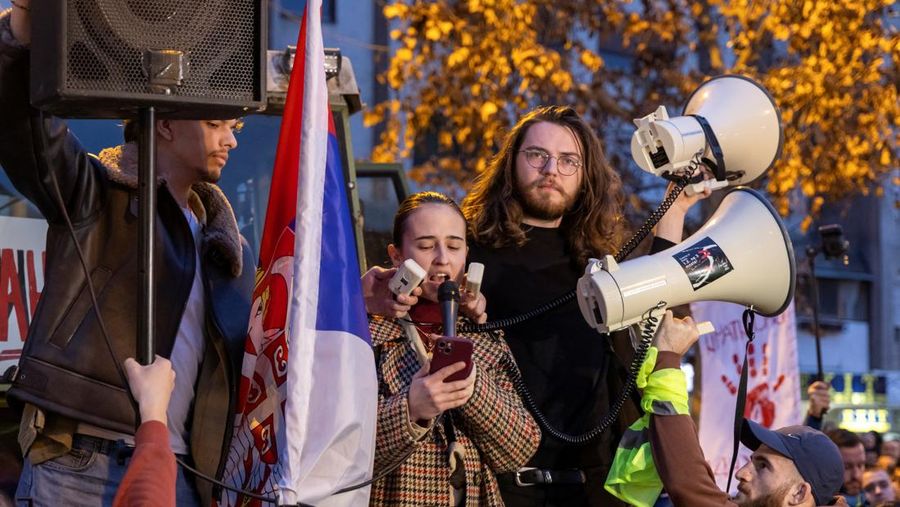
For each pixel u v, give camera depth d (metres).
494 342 3.94
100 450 3.41
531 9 12.88
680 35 14.69
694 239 3.86
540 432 3.83
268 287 3.46
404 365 3.77
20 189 3.40
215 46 3.24
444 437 3.72
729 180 4.18
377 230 7.40
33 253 4.82
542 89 13.35
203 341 3.61
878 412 16.77
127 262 3.50
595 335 4.18
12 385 3.39
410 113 13.36
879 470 7.73
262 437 3.38
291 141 3.49
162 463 2.99
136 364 3.14
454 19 12.70
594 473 4.06
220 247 3.68
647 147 4.08
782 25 12.87
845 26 12.81
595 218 4.30
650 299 3.71
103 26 3.13
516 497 3.96
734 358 7.84
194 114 3.29
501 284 4.20
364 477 3.31
